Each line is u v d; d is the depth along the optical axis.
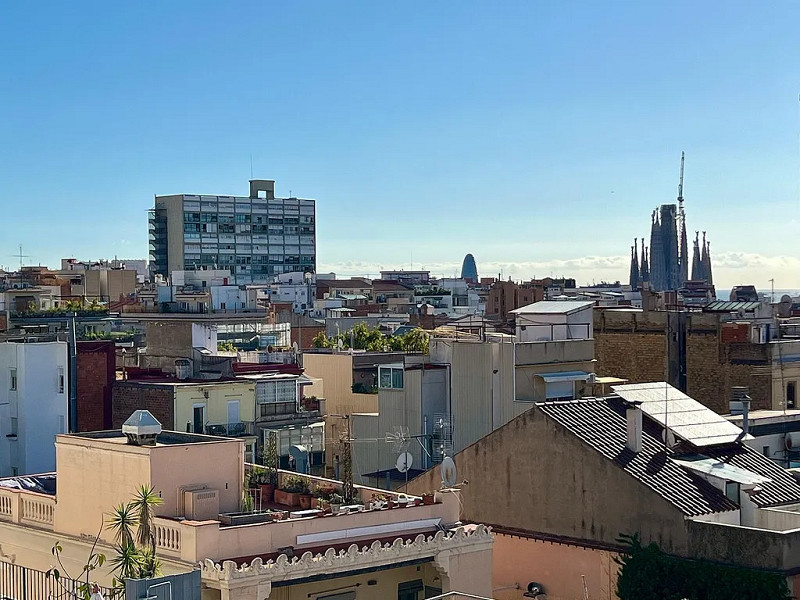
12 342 72.44
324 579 31.34
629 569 37.47
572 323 66.38
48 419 66.19
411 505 35.12
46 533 34.91
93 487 33.84
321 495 36.94
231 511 33.91
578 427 41.72
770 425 54.38
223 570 29.09
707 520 37.69
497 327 82.31
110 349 71.31
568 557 40.31
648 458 40.62
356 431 67.06
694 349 86.44
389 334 140.88
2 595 34.38
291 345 133.75
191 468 33.16
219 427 70.12
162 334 83.75
